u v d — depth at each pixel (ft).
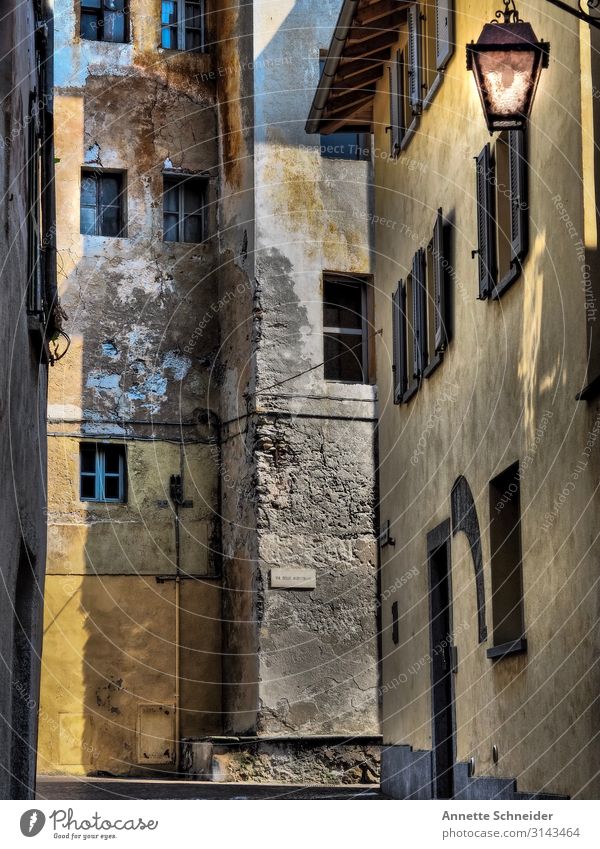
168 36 70.08
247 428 63.98
